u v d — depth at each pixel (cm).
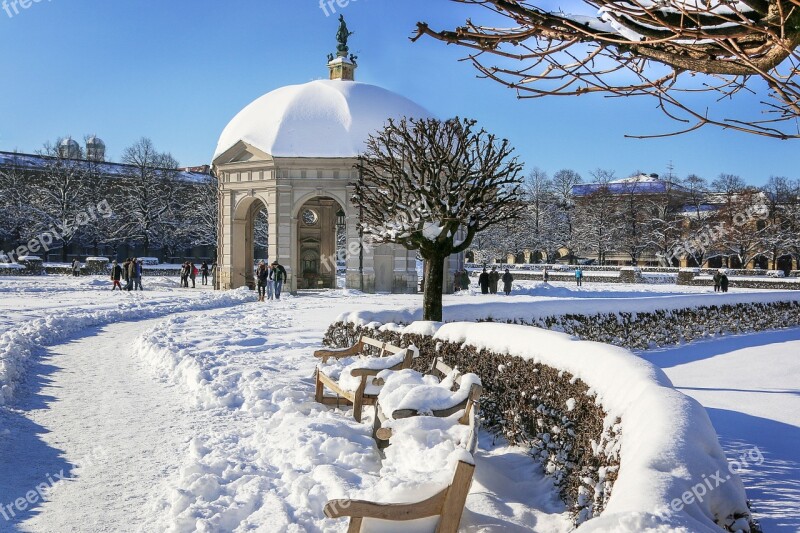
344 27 4775
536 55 326
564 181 9656
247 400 957
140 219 7038
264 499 552
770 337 1964
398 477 488
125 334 1861
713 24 289
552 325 1489
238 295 3503
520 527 495
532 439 688
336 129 4122
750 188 7488
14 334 1509
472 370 844
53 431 789
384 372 781
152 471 644
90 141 8200
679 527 262
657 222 7925
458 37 329
